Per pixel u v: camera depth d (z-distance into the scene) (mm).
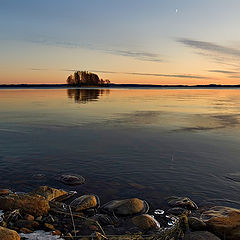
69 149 11172
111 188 7074
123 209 5605
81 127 16750
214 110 28766
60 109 28438
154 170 8555
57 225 4926
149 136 14141
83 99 47312
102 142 12578
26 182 7395
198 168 8844
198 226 4660
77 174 8078
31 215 5125
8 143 12203
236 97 61438
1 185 7133
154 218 5422
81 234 4688
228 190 7047
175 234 4422
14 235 3994
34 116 21969
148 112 26062
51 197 6137
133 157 10031
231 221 4742
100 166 8898
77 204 5777
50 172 8250
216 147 11820
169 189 7066
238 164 9320
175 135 14484
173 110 28344
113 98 51562
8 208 5195
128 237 4492
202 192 6898
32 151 10773
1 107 30391
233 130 16172
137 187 7160
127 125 17750
